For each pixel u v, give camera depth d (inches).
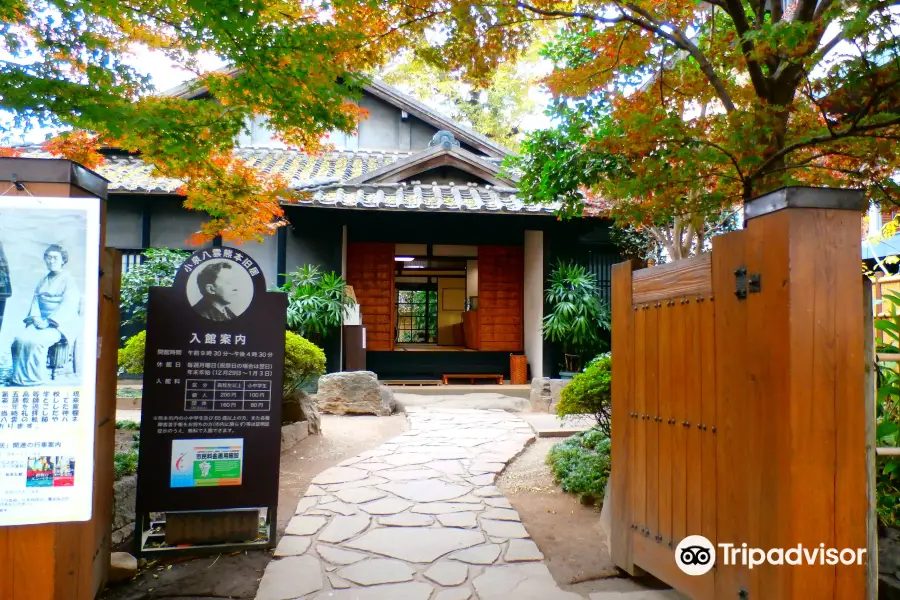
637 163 162.1
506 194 426.9
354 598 132.6
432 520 183.6
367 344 482.9
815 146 159.0
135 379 405.4
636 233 414.0
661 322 133.0
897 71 131.1
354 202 380.2
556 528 181.2
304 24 146.6
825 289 92.8
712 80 160.9
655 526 133.3
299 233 427.8
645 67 188.1
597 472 212.4
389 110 536.7
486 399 416.5
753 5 164.7
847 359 93.1
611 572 148.4
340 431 324.2
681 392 124.4
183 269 160.9
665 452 130.1
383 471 241.1
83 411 102.2
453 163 436.8
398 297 745.0
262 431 162.6
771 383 95.6
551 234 450.3
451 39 169.8
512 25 171.5
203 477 158.4
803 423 90.8
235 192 169.9
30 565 99.6
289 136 168.7
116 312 140.4
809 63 141.1
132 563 143.7
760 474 98.3
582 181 171.9
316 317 392.2
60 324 101.8
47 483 100.5
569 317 422.3
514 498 212.7
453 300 730.2
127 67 134.7
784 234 92.9
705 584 114.6
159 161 157.1
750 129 138.6
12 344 99.9
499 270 502.6
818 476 91.0
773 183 151.1
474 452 273.4
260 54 132.5
